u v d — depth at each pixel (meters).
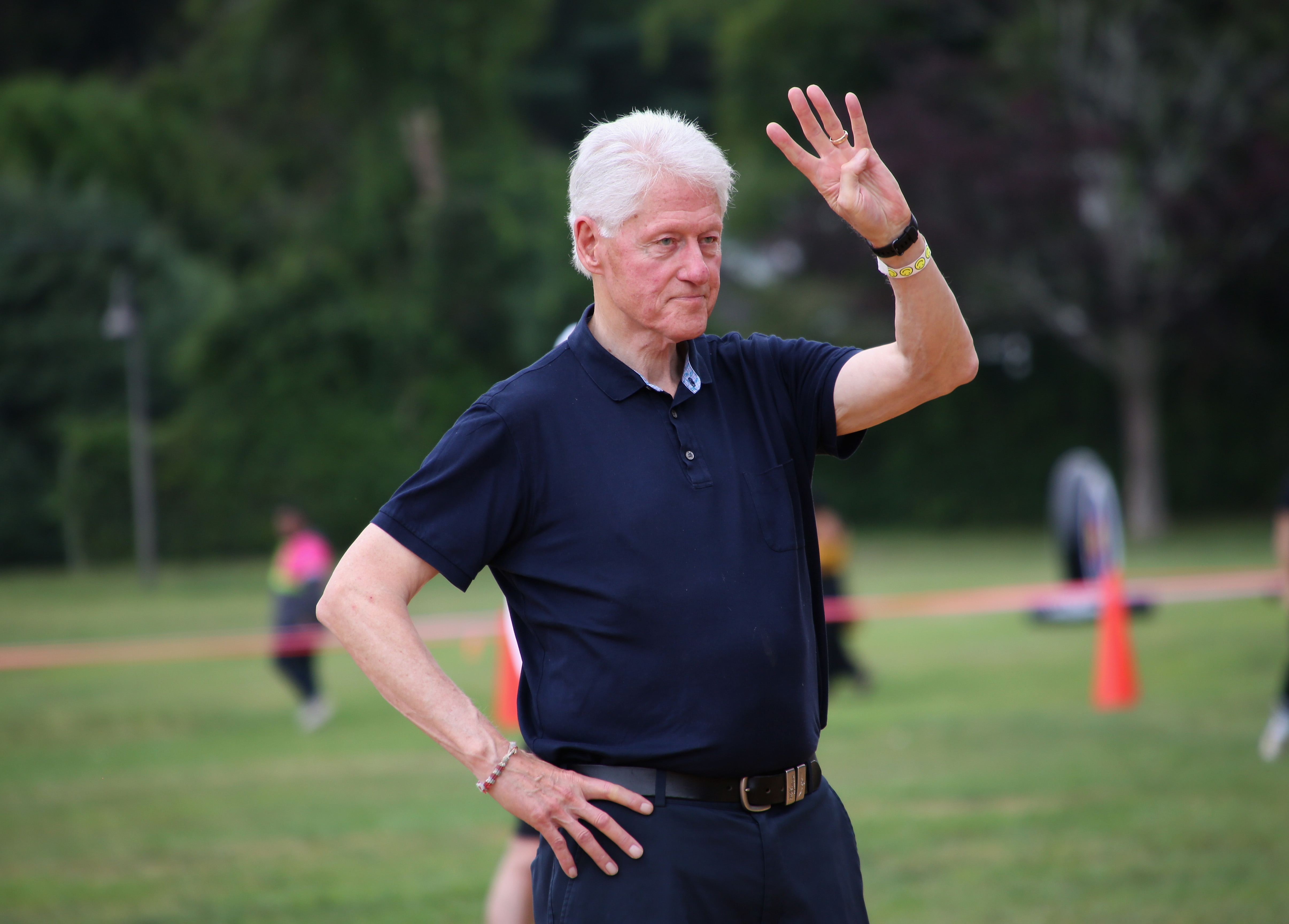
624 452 4.15
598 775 4.08
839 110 53.06
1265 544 43.03
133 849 11.17
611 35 74.94
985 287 50.69
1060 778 12.40
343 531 57.25
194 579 47.75
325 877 10.12
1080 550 25.45
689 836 4.01
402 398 58.91
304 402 57.22
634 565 4.05
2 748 16.48
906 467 61.06
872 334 54.62
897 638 24.44
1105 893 8.90
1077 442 58.94
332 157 64.12
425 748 15.98
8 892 9.83
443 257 59.19
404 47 57.34
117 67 77.75
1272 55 47.72
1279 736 12.91
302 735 17.16
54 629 31.22
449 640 26.61
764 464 4.34
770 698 4.10
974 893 9.02
